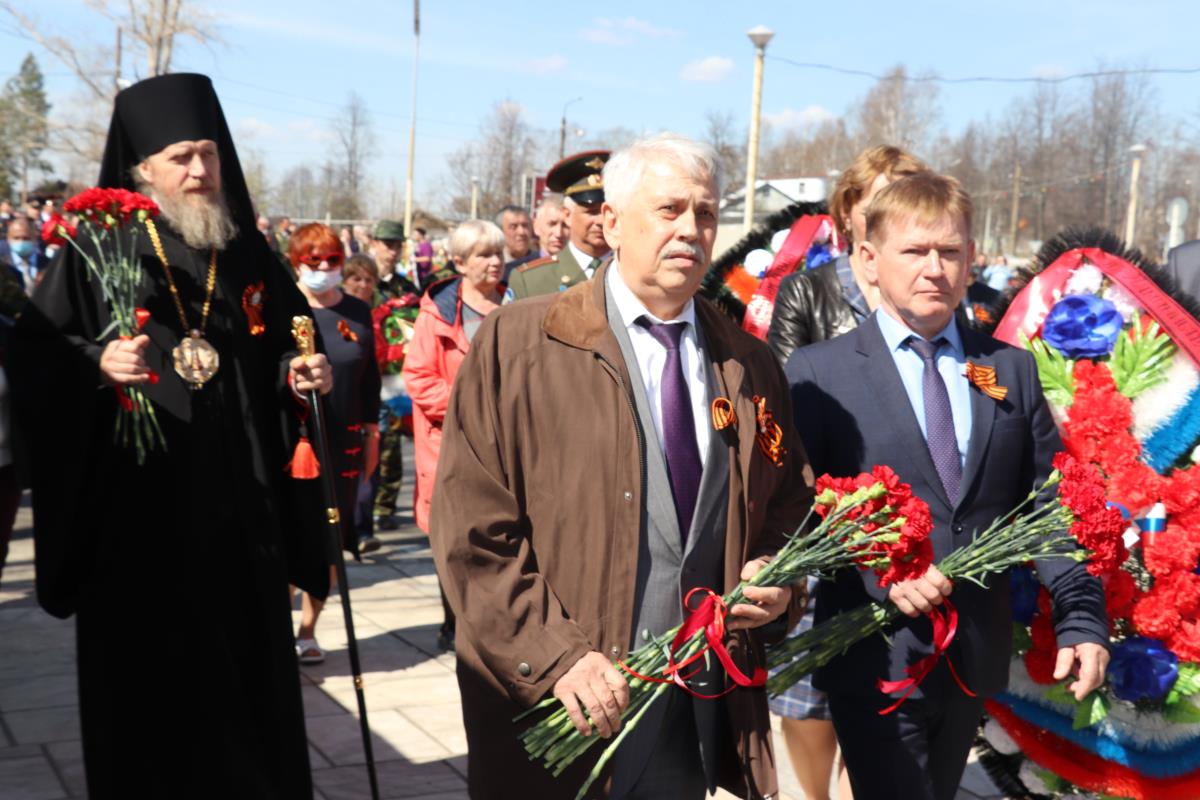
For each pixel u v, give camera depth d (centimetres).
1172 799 346
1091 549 290
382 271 1050
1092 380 354
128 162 368
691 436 264
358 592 696
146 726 339
